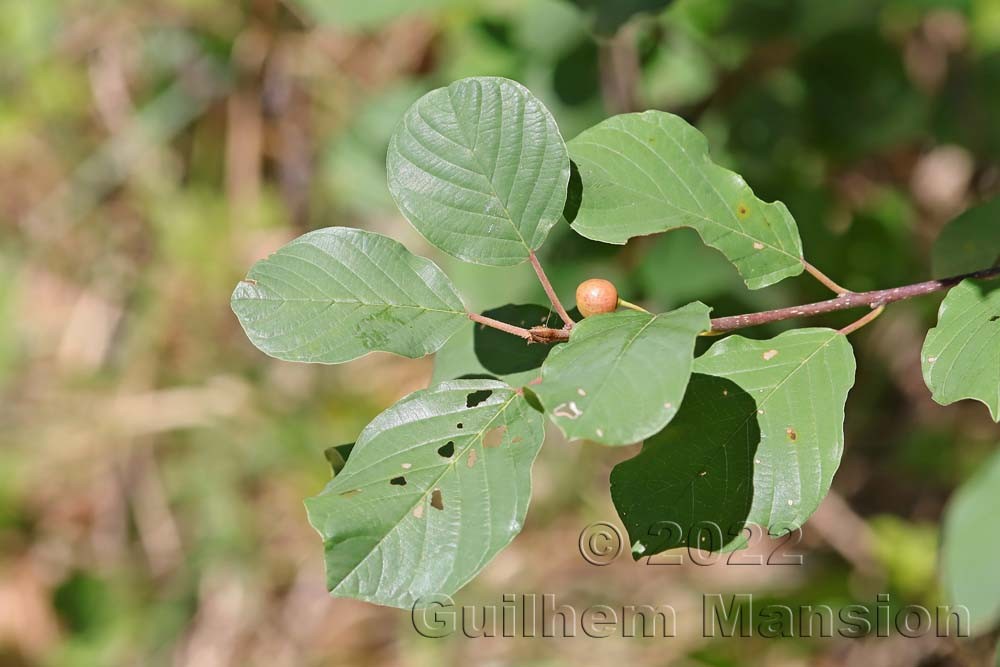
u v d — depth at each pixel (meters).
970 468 6.22
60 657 6.46
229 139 7.23
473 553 2.15
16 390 7.09
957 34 5.91
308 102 7.09
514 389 2.36
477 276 5.11
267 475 6.64
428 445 2.29
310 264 2.43
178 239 7.09
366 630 6.34
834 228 5.64
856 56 5.32
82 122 7.41
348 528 2.15
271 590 6.52
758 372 2.48
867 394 6.55
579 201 2.61
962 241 3.16
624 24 4.02
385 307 2.41
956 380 2.45
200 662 6.36
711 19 5.22
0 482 6.88
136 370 6.99
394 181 2.49
